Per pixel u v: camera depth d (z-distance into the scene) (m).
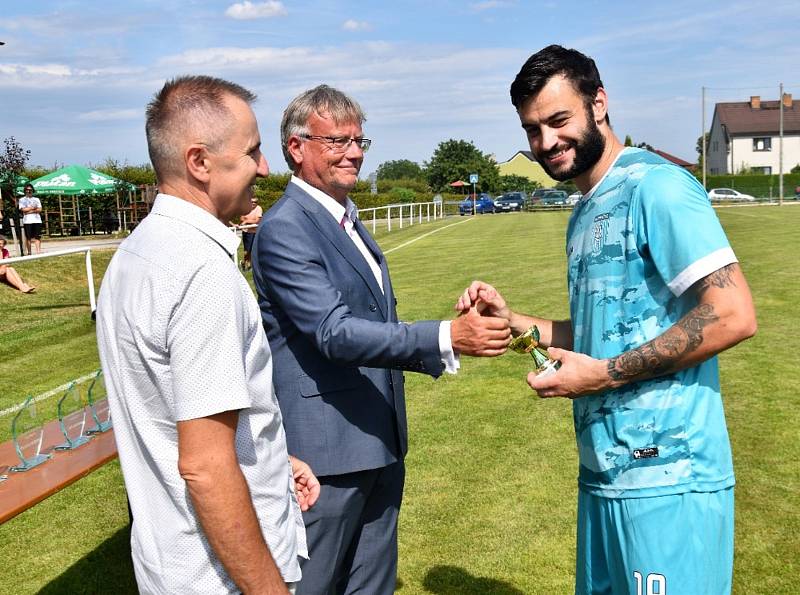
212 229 1.81
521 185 78.94
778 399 6.01
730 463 2.27
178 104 1.82
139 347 1.72
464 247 20.64
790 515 4.14
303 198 2.72
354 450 2.65
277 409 1.94
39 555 4.16
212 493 1.69
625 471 2.24
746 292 2.10
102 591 3.77
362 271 2.71
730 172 74.12
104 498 4.92
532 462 5.09
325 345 2.47
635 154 2.31
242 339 1.77
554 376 2.20
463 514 4.38
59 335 9.64
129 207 30.05
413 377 7.31
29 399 3.69
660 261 2.14
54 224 29.38
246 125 1.88
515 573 3.75
